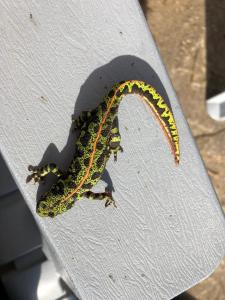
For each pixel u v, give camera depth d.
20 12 0.15
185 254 0.16
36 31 0.15
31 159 0.15
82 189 0.15
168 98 0.16
